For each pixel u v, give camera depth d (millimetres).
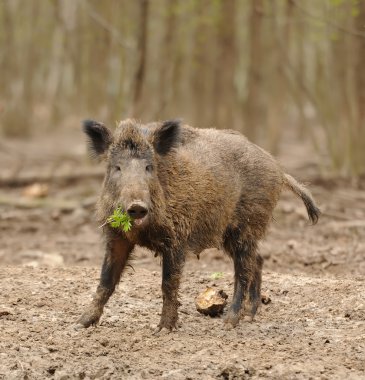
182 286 13164
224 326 11242
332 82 30219
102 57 41562
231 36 34719
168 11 32594
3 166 32844
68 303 11914
